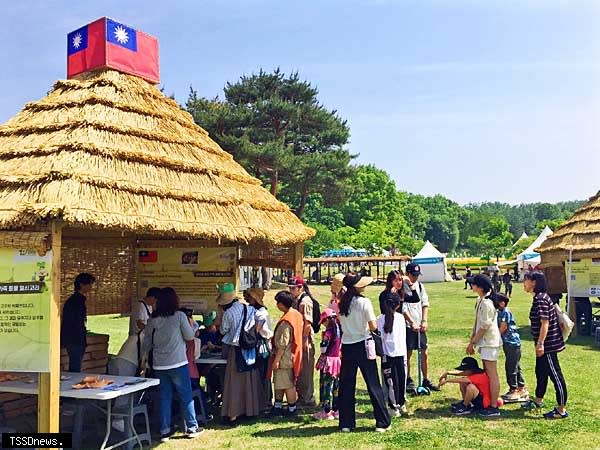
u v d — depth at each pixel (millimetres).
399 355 8078
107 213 6227
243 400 8016
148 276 10414
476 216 129875
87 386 6473
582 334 16500
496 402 8031
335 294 8328
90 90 8055
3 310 5879
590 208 17500
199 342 8320
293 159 33500
